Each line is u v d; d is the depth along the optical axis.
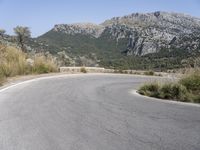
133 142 7.00
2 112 10.05
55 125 8.50
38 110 10.52
